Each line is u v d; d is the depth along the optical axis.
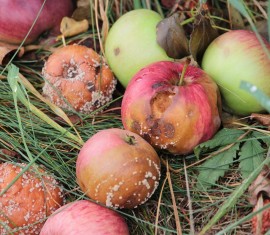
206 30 0.52
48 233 0.45
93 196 0.46
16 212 0.47
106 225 0.45
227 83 0.50
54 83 0.53
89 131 0.54
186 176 0.48
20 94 0.51
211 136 0.49
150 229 0.48
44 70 0.54
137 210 0.49
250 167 0.48
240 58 0.50
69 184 0.51
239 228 0.46
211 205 0.47
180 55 0.53
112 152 0.45
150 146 0.47
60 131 0.52
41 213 0.48
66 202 0.50
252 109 0.51
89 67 0.53
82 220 0.45
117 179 0.45
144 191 0.46
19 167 0.49
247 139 0.49
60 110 0.52
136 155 0.45
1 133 0.53
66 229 0.44
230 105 0.52
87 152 0.46
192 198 0.49
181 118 0.46
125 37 0.53
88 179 0.45
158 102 0.47
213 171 0.49
